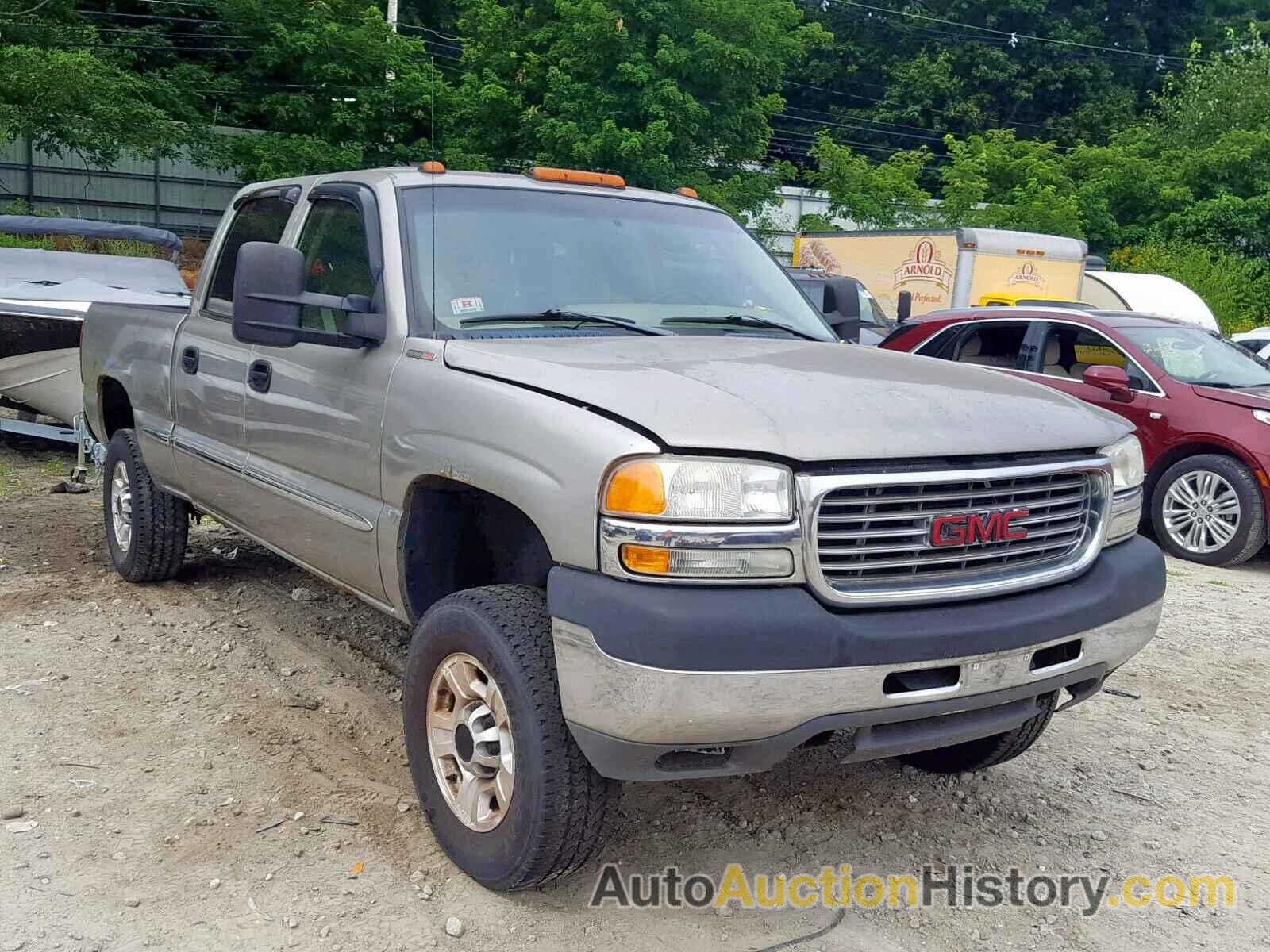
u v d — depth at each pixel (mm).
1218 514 8062
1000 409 3209
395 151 23469
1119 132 42500
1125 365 8641
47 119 20938
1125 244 31656
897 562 2854
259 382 4312
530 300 3789
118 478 5898
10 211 24641
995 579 3031
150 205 28797
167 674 4703
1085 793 4086
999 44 46031
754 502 2707
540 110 22031
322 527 3953
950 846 3637
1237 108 34312
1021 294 16422
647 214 4406
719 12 21688
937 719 3021
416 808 3631
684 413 2799
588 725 2750
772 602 2695
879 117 45844
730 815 3764
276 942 2900
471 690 3148
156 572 5758
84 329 6324
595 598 2711
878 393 3113
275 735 4148
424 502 3498
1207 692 5266
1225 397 8117
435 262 3742
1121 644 3289
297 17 23609
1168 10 47969
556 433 2877
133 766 3834
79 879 3137
